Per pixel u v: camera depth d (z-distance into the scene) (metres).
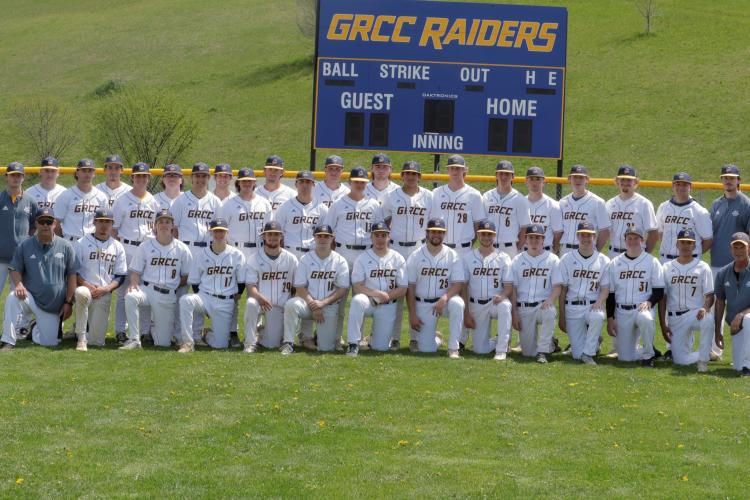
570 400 10.31
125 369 11.30
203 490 7.82
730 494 7.83
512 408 10.00
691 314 12.15
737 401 10.34
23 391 10.30
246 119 45.81
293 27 59.41
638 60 47.66
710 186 19.42
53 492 7.76
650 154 38.44
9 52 60.16
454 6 18.48
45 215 12.26
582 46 50.19
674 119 41.31
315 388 10.59
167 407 9.85
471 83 18.53
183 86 51.16
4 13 69.50
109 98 46.78
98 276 12.63
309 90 48.72
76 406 9.84
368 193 13.52
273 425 9.36
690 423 9.56
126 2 68.94
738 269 11.90
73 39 61.19
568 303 12.56
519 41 18.45
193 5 66.38
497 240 13.61
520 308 12.55
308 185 13.33
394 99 18.64
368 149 18.72
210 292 12.64
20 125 44.75
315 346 12.80
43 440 8.88
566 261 12.55
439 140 18.64
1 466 8.27
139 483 7.95
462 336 13.16
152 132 40.44
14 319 12.33
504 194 13.62
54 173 13.86
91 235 12.71
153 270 12.59
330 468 8.30
